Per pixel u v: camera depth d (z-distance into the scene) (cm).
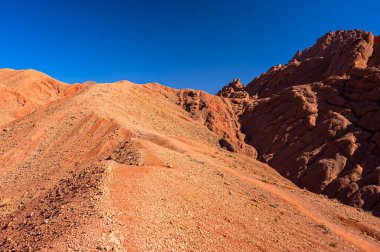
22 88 8081
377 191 3475
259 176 3691
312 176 4144
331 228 2153
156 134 3369
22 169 2772
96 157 2712
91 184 1392
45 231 1057
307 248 1581
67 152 2955
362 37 6825
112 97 4831
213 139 5431
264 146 5488
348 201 3569
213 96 7481
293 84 7881
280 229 1745
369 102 4762
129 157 2170
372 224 2614
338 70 6625
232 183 2459
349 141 4297
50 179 2411
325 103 5341
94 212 1112
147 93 6562
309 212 2462
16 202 2080
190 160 2673
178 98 7406
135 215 1184
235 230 1473
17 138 3356
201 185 1958
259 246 1394
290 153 4834
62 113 3819
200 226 1356
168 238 1120
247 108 6962
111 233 997
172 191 1593
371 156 4050
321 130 4803
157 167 1947
